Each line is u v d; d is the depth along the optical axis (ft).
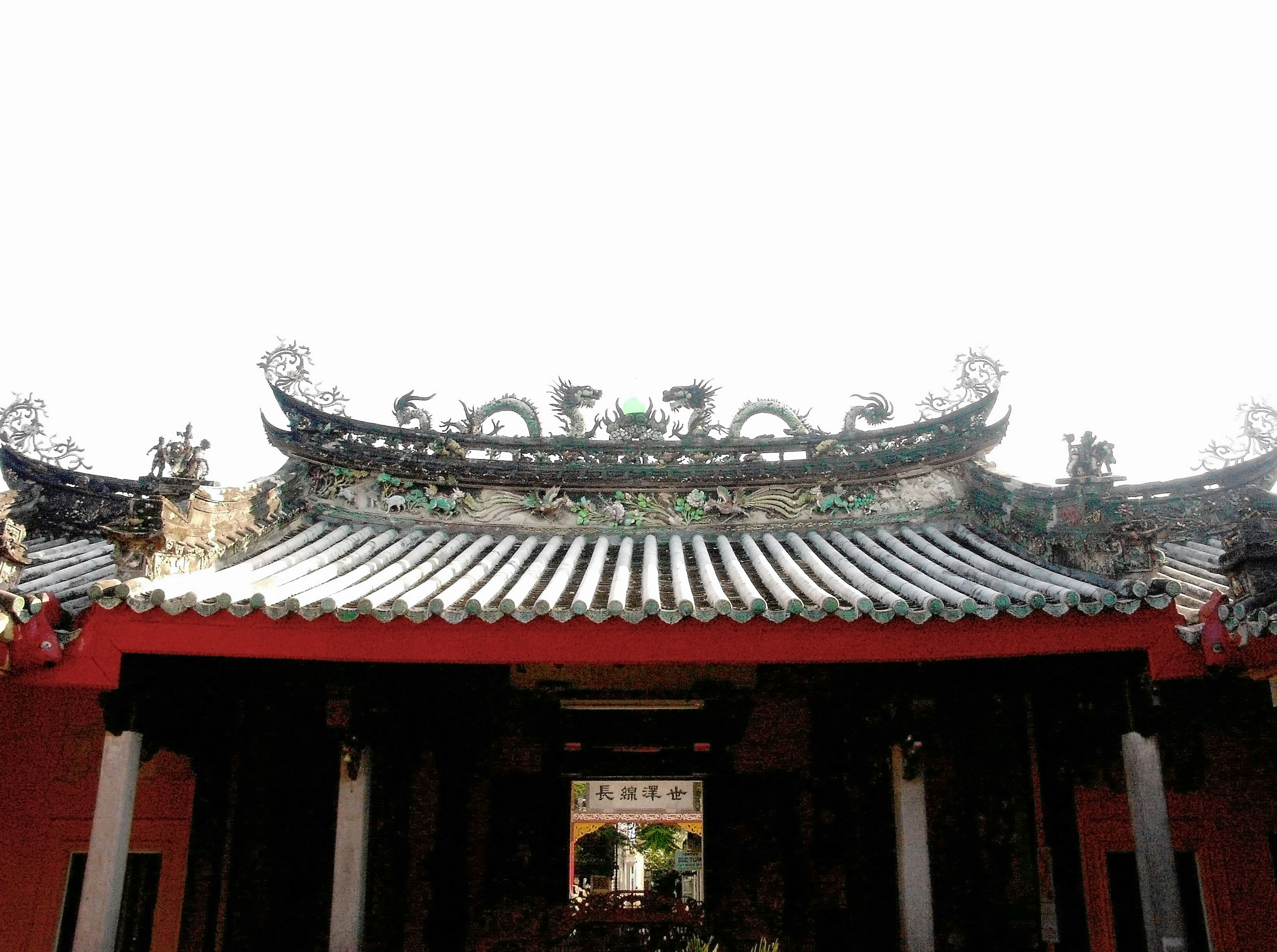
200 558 34.42
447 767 42.14
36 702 37.76
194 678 32.22
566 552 42.91
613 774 42.57
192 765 37.24
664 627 29.48
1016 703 40.75
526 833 41.86
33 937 35.53
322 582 34.19
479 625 29.35
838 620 29.63
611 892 41.63
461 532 44.57
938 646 29.81
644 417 47.16
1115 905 37.42
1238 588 29.66
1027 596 29.78
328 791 40.50
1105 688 32.42
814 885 40.91
